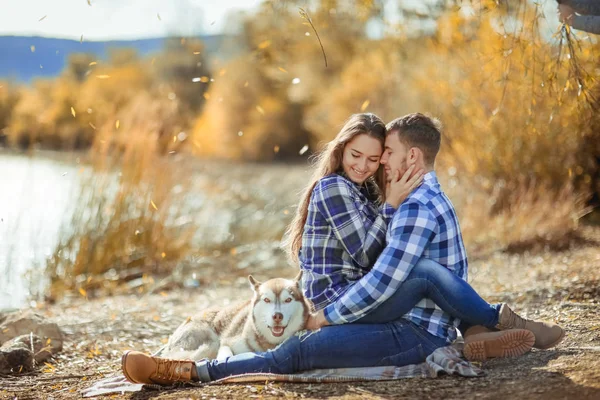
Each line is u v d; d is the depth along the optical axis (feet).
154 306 26.30
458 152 42.55
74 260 31.37
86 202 32.04
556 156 40.22
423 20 31.22
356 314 13.01
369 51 68.54
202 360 13.46
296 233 15.17
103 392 13.28
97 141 32.50
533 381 11.82
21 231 36.04
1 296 27.66
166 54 122.83
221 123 114.21
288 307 13.67
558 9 15.78
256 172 88.99
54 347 18.54
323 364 13.14
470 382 12.23
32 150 37.45
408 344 13.16
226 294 29.19
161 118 34.27
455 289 12.89
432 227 13.03
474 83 38.45
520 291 22.34
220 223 45.42
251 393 12.25
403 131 13.66
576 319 17.33
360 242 13.62
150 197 33.27
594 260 27.91
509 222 36.27
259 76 114.11
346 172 14.24
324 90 82.69
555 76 17.95
